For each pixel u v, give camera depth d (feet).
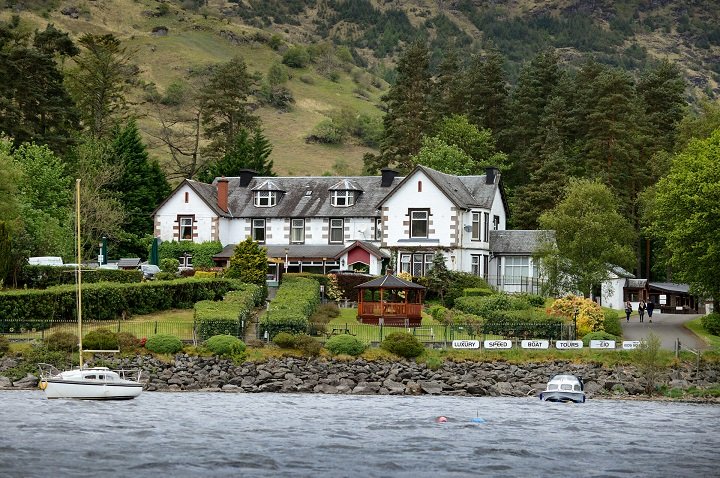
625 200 552.82
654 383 323.78
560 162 560.20
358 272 445.78
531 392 315.99
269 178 509.76
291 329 341.62
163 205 492.54
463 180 490.08
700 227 373.81
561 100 619.26
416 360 333.01
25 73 573.33
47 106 570.46
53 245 449.89
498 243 476.54
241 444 202.69
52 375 294.25
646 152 583.99
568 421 249.75
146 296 377.71
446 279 428.15
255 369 321.11
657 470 188.14
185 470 177.68
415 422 239.30
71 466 178.50
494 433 225.76
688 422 254.27
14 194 430.20
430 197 456.45
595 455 201.26
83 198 499.92
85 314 353.92
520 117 639.35
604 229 420.36
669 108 627.87
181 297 393.09
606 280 433.07
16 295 341.82
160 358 321.93
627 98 582.35
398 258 459.32
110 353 321.93
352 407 268.41
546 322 365.40
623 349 344.90
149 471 176.45
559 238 426.10
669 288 521.65
